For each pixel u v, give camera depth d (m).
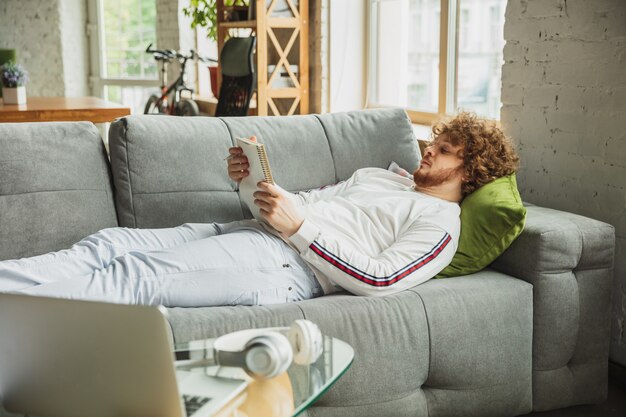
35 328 1.15
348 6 4.61
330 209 2.16
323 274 2.03
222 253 1.95
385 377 1.89
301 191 2.53
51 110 4.05
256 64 4.59
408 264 1.96
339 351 1.38
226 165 2.46
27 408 1.20
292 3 4.57
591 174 2.50
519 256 2.14
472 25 3.64
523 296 2.07
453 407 2.02
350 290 1.95
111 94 7.43
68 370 1.16
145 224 2.32
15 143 2.17
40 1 7.14
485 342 2.01
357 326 1.85
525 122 2.80
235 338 1.40
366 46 4.68
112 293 1.80
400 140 2.75
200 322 1.71
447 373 1.98
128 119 2.36
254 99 4.91
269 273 1.98
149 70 7.24
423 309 1.93
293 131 2.62
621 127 2.36
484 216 2.11
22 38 7.21
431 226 2.04
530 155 2.79
